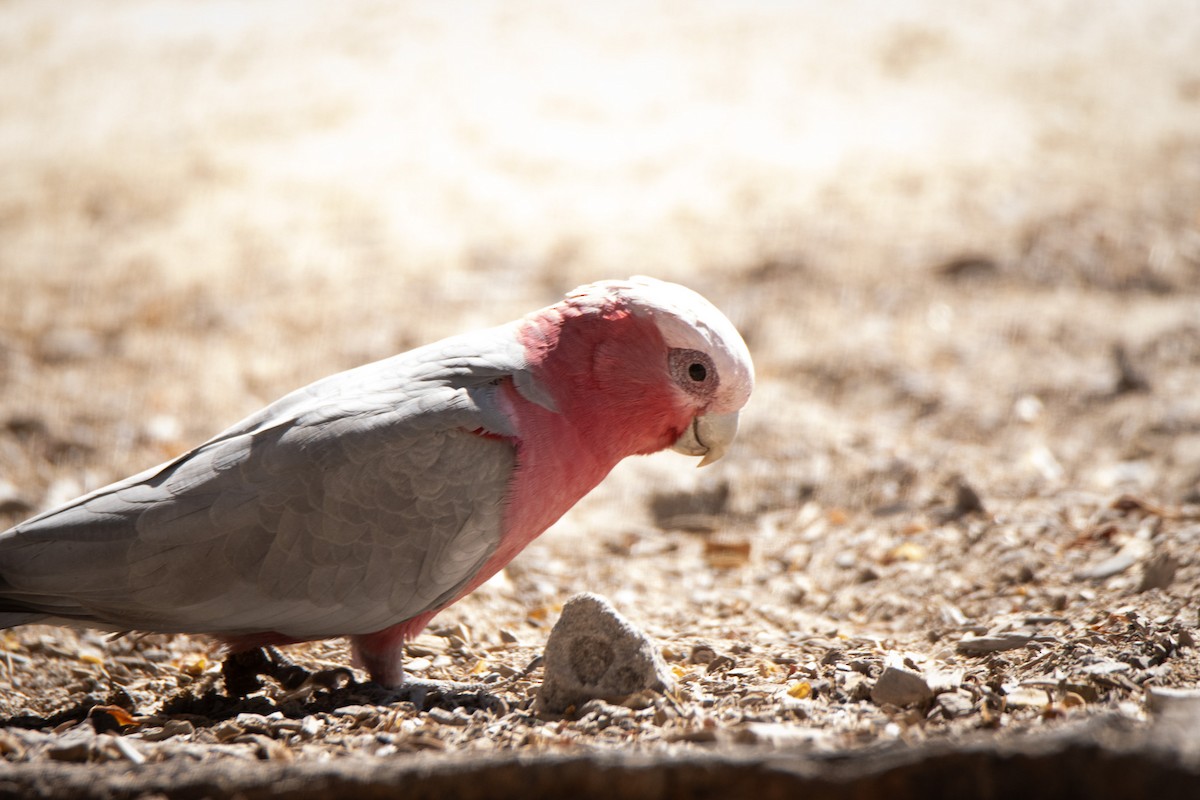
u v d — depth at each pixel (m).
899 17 28.62
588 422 7.35
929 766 4.47
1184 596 7.83
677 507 12.23
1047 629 7.76
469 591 7.43
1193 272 17.39
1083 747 4.34
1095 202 19.86
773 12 29.19
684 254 19.20
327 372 15.93
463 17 29.91
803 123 23.88
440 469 6.94
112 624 6.87
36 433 13.75
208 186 22.75
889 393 14.55
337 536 6.81
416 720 6.44
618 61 27.00
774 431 13.66
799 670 7.23
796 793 4.55
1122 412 13.44
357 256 19.83
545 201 21.55
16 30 30.89
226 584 6.71
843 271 18.22
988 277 17.66
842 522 11.30
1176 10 28.38
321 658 8.30
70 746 5.69
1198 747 4.25
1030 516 10.47
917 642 8.23
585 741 5.73
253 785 4.90
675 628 8.98
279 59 28.28
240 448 6.83
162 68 28.28
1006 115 23.83
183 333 17.41
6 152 24.83
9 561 6.64
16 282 19.31
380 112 25.38
